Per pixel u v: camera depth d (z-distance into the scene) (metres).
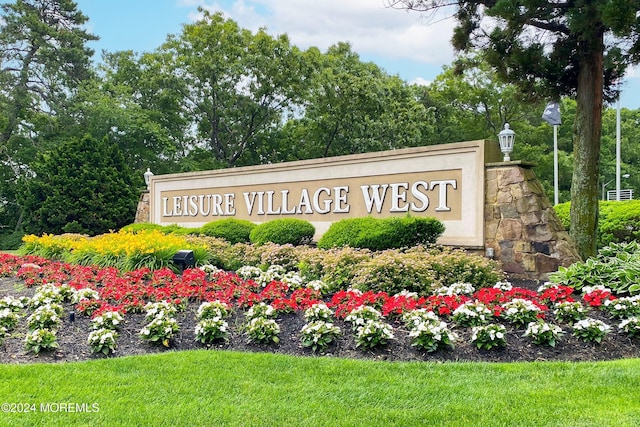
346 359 4.39
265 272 7.97
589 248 8.19
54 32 25.45
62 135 25.16
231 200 12.96
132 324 5.53
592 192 8.23
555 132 19.53
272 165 11.84
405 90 27.55
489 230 8.23
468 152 8.51
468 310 5.03
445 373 3.99
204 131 30.64
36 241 11.52
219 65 26.27
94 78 27.45
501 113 30.41
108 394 3.61
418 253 7.29
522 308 5.07
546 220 7.75
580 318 5.12
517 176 8.00
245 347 4.86
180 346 4.92
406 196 9.37
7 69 24.89
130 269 8.51
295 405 3.42
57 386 3.75
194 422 3.17
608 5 6.93
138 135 25.94
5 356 4.60
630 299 5.25
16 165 25.03
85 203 17.14
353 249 7.70
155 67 28.25
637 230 10.11
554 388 3.64
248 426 3.12
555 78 8.72
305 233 9.90
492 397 3.49
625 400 3.39
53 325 5.34
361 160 10.08
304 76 27.34
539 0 7.78
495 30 8.77
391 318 5.35
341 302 5.84
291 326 5.34
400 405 3.41
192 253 8.74
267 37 26.23
